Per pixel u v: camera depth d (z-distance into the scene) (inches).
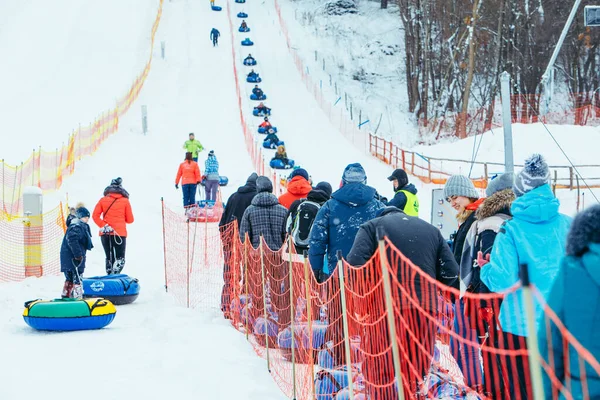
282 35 2443.4
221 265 613.9
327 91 2151.8
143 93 1748.3
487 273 200.7
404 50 2571.4
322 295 299.4
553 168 1129.4
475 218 266.8
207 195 887.7
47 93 1630.2
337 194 290.8
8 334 381.7
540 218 194.4
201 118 1590.8
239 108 1694.1
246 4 2716.5
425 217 885.2
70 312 386.0
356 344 244.4
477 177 1114.7
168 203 961.5
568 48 2289.6
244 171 1226.0
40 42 2026.3
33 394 271.3
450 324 237.8
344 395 239.9
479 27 2203.5
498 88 2135.8
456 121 2165.4
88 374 297.9
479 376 222.1
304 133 1579.7
